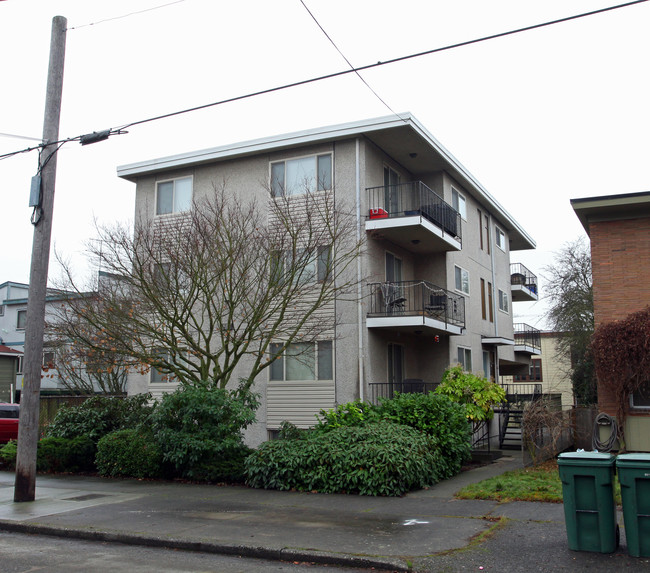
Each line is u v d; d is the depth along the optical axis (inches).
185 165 792.9
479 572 259.8
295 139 727.1
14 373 1236.5
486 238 1031.6
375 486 432.8
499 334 1052.5
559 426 544.1
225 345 573.6
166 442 517.3
